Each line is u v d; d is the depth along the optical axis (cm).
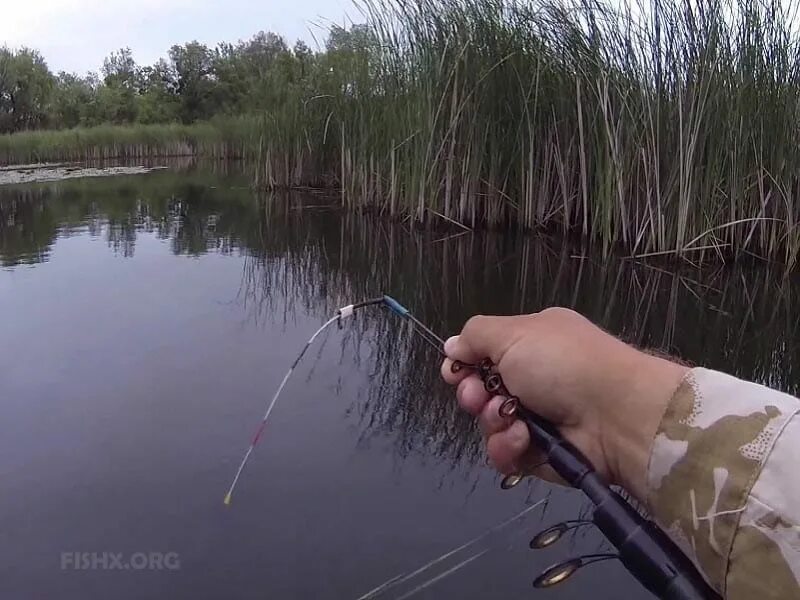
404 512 183
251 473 201
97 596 151
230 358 293
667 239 553
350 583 156
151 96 3478
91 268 480
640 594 150
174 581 156
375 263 535
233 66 3388
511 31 659
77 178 1378
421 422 232
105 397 251
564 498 188
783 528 41
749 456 44
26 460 208
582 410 61
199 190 1101
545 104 647
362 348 308
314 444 218
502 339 70
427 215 695
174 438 221
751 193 559
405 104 713
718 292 457
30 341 314
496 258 559
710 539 45
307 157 1044
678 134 544
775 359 325
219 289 423
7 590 154
